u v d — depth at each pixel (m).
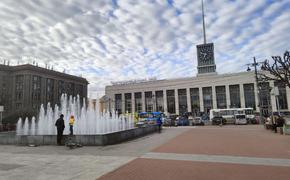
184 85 79.06
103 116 19.47
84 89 89.19
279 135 17.78
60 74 77.81
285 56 21.16
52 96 73.56
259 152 10.39
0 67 65.81
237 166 7.81
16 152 11.50
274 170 7.21
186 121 42.84
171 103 80.56
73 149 12.17
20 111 40.75
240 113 46.88
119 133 15.04
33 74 68.12
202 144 13.33
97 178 6.64
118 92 89.25
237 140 15.03
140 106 85.12
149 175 6.87
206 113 72.44
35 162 8.95
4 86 66.31
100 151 11.38
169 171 7.28
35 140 14.30
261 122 37.88
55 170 7.65
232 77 73.00
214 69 84.00
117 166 8.04
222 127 31.55
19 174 7.21
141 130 19.36
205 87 76.88
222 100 74.31
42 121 19.56
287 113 48.03
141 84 85.81
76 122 17.73
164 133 22.09
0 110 31.45
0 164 8.65
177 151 11.01
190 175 6.79
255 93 68.94
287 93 64.38
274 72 22.20
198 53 87.31
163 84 82.00
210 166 7.87
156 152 10.79
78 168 7.86
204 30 89.00
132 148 12.20
